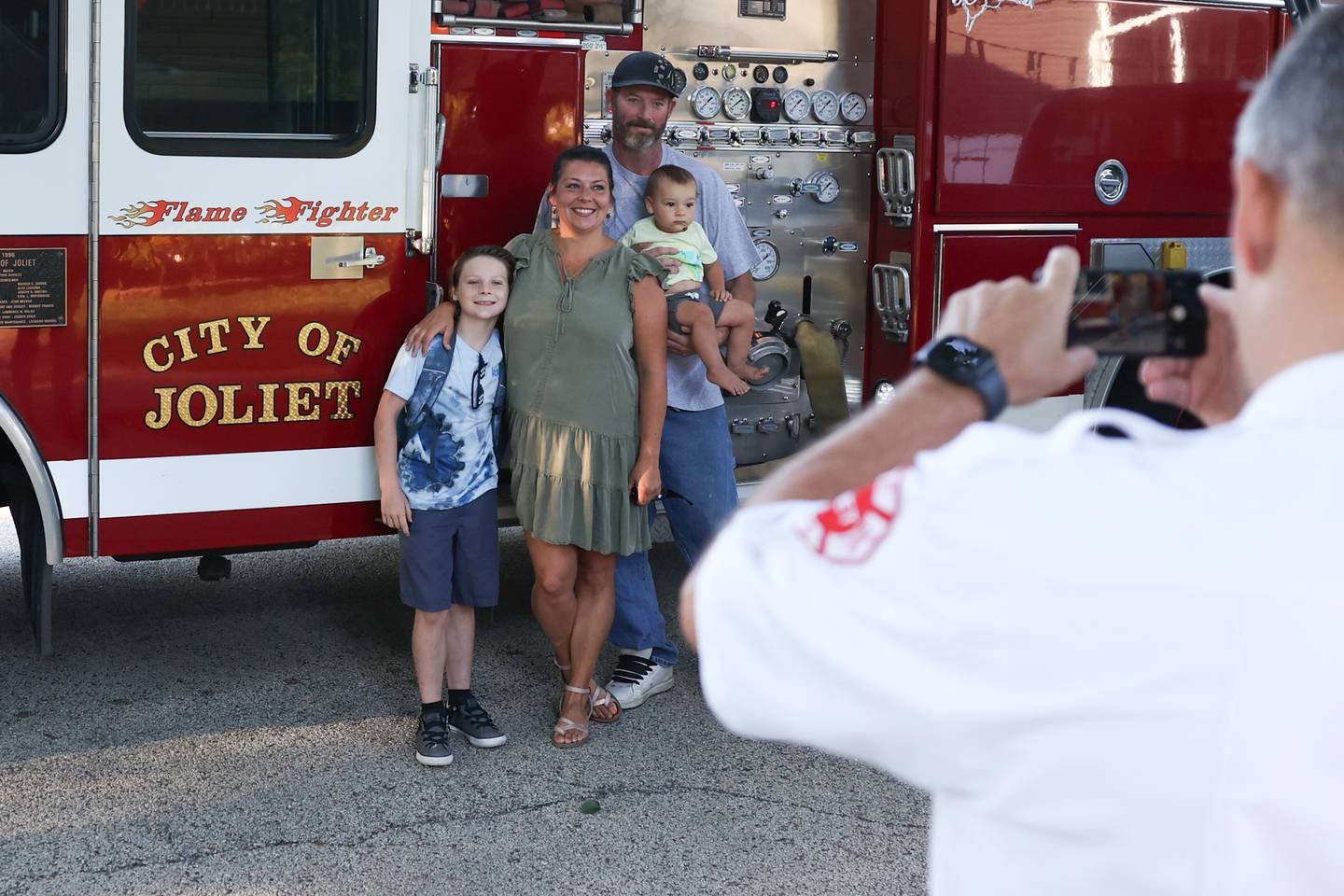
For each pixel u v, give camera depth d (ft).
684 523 15.01
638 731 13.99
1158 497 2.85
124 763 12.78
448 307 13.21
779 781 12.96
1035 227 17.70
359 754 13.17
